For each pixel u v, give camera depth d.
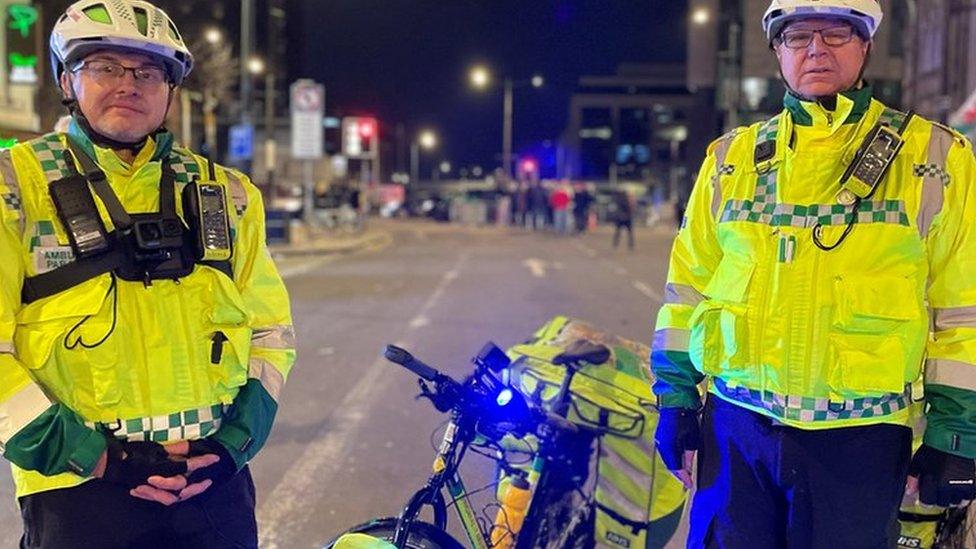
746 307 2.36
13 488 5.12
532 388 3.71
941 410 2.28
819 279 2.29
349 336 10.06
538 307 12.44
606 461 3.65
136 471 2.17
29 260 2.16
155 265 2.23
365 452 5.89
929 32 26.88
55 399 2.20
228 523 2.40
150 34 2.27
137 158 2.34
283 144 45.03
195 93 28.91
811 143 2.38
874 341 2.26
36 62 15.31
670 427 2.57
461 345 9.46
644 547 3.63
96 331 2.16
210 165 2.45
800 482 2.31
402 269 18.97
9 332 2.11
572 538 3.60
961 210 2.29
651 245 28.14
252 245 2.52
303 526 4.70
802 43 2.40
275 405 2.48
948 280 2.31
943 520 2.96
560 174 100.38
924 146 2.33
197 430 2.29
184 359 2.26
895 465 2.31
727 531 2.41
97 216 2.20
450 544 3.06
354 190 44.16
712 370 2.44
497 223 48.50
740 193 2.46
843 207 2.31
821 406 2.29
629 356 3.90
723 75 29.55
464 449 3.05
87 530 2.21
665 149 98.56
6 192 2.15
